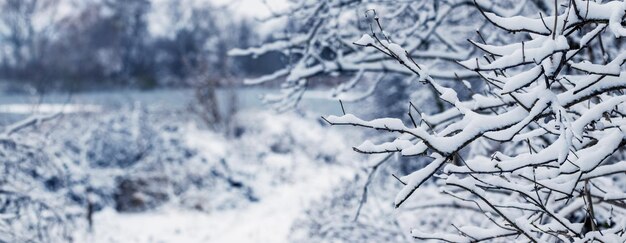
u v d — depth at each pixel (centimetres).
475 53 579
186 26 4728
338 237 756
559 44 224
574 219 490
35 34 5022
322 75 558
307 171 1742
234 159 1689
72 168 1133
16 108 2406
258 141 2006
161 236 1132
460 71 499
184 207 1328
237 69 4094
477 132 241
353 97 555
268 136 2048
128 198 1315
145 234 1137
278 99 564
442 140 242
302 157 1884
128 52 5272
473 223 612
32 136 887
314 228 840
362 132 1662
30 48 4919
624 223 326
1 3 4947
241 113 2341
